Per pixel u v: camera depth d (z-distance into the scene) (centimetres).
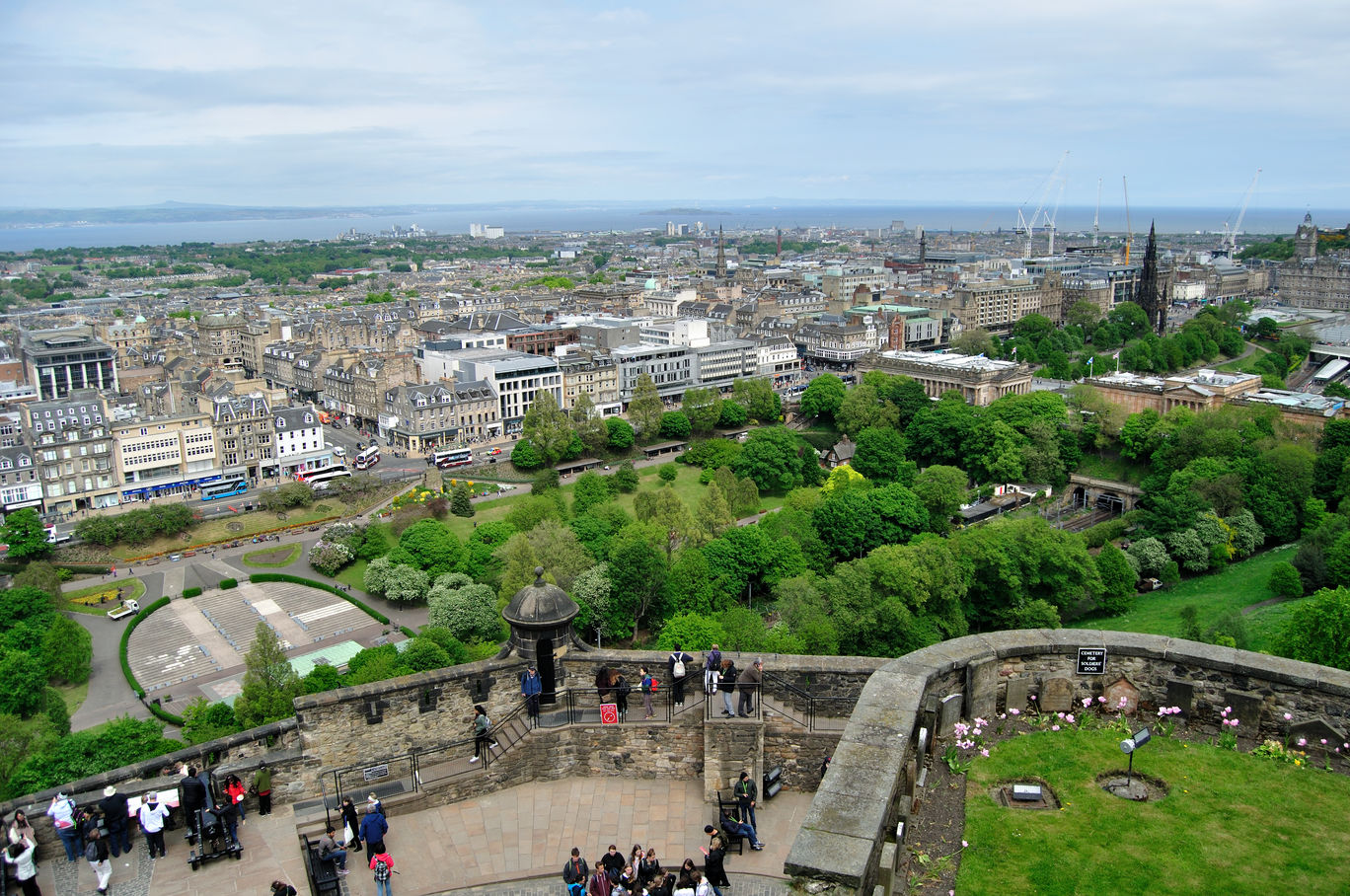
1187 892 2955
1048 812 3372
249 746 4847
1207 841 3183
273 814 4566
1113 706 4034
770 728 4644
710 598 18050
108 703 17825
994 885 3025
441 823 4500
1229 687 3878
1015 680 4041
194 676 18800
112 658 19600
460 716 4853
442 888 4041
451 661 14962
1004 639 4100
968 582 17675
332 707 4638
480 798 4700
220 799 4328
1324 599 9175
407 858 4256
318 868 4062
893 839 3112
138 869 4191
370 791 4622
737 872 3981
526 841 4356
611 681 4897
